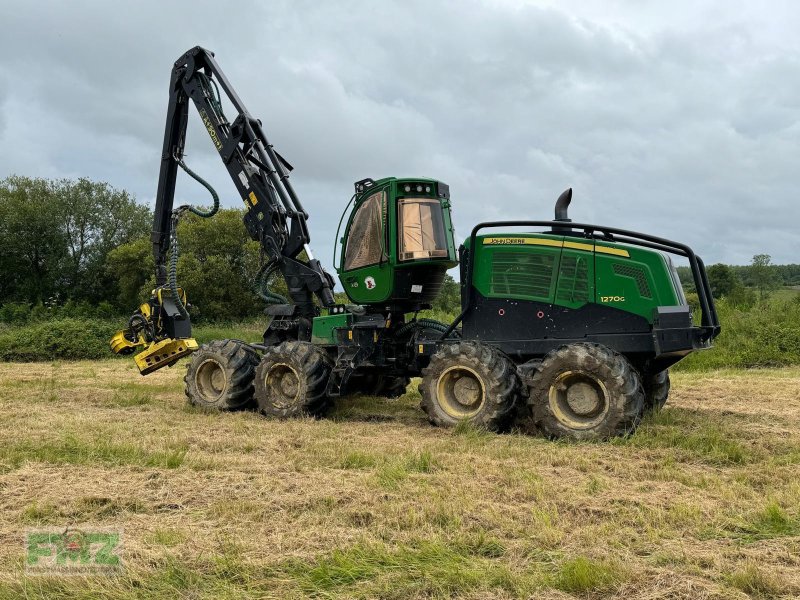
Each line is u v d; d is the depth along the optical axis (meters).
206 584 3.48
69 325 20.36
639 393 6.80
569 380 6.96
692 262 7.25
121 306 42.75
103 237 47.16
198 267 31.73
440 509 4.46
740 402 9.77
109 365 17.33
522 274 7.65
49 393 10.84
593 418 6.86
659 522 4.29
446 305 20.73
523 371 7.60
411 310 8.73
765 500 4.73
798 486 5.00
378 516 4.38
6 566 3.70
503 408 7.23
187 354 10.25
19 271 46.88
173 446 6.43
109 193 48.03
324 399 8.53
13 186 47.31
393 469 5.42
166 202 10.59
